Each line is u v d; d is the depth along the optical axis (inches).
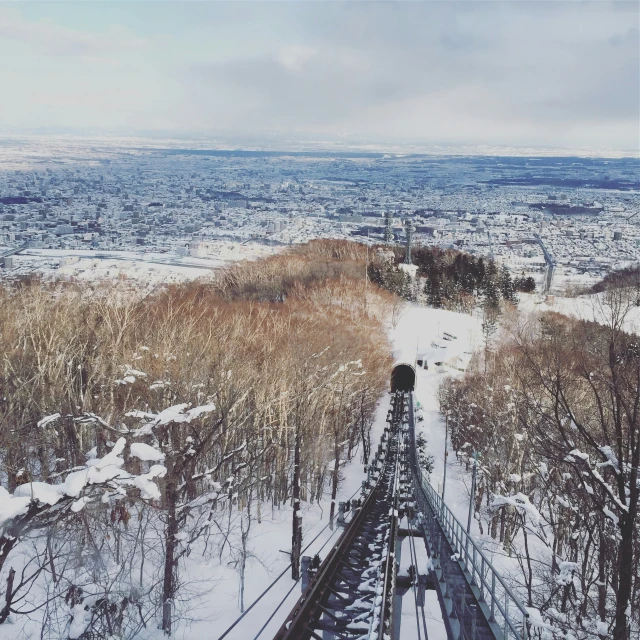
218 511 2066.9
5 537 692.1
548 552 2037.4
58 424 1633.9
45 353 1812.3
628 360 1021.2
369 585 946.7
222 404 1772.9
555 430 1296.8
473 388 3314.5
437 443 3688.5
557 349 1517.0
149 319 2623.0
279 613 1493.6
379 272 6609.3
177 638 1270.9
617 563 1136.8
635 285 1625.2
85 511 1037.8
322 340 3105.3
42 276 4722.0
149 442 1624.0
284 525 2176.4
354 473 3129.9
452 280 6909.5
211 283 5044.3
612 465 859.4
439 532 1192.8
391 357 4670.3
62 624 1157.7
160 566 1416.1
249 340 2623.0
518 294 6924.2
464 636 738.8
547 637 1008.2
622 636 799.1
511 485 1959.9
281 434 2208.4
